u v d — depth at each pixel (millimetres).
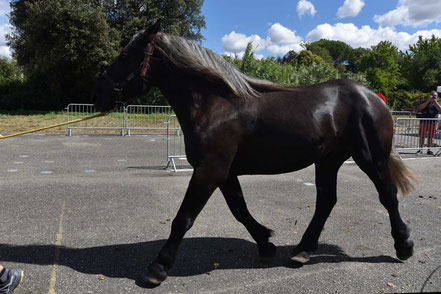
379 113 2850
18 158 8172
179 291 2551
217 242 3496
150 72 2758
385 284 2662
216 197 5199
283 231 3844
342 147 2955
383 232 3814
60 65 22562
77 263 2967
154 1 24125
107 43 21172
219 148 2588
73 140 11656
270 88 2803
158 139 12398
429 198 5316
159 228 3863
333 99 2848
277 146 2689
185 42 2756
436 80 38688
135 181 6168
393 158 3037
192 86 2684
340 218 4305
